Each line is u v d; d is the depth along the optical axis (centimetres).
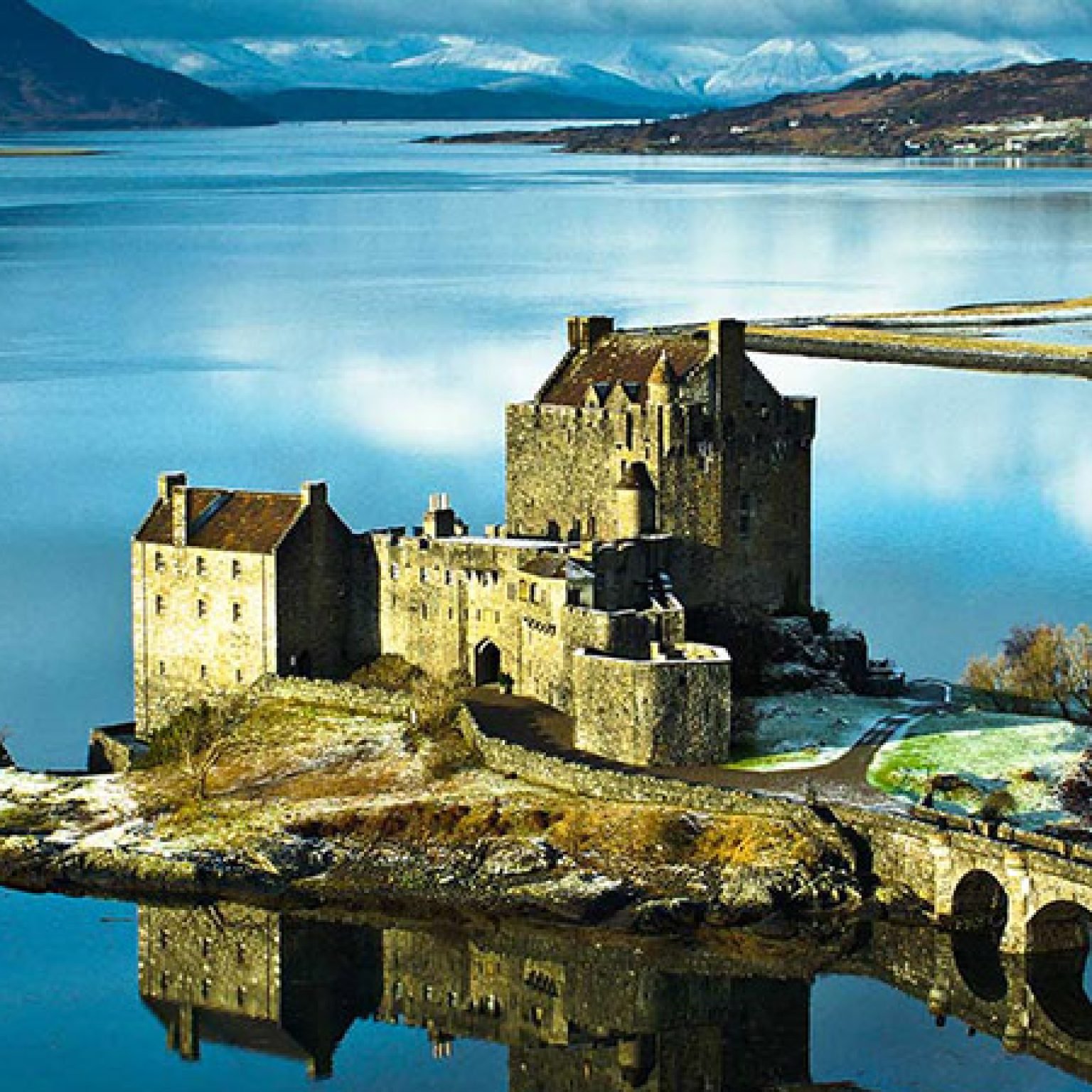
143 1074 18612
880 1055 18500
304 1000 19862
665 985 19812
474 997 19812
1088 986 19500
